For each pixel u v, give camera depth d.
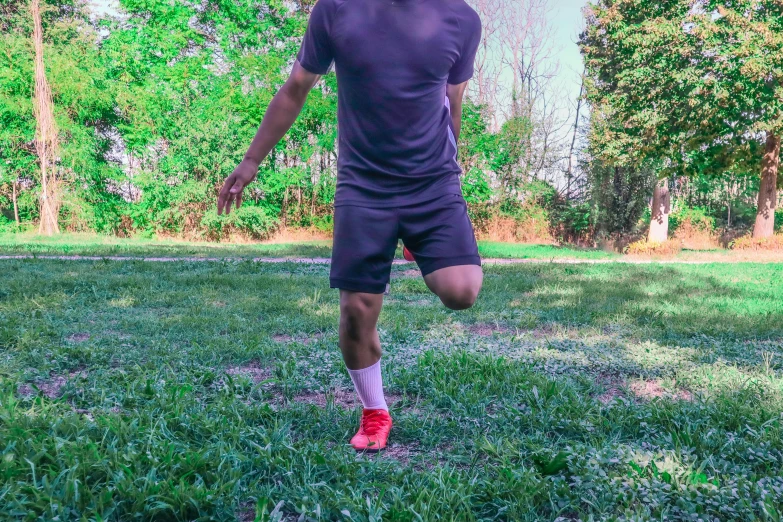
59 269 9.65
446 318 6.05
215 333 5.05
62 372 3.78
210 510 2.05
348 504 2.07
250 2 25.62
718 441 2.67
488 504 2.18
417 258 2.48
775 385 3.65
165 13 25.02
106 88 23.80
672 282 9.81
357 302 2.52
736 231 28.25
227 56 25.50
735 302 7.53
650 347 4.80
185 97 24.42
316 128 25.38
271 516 1.97
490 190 26.78
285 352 4.35
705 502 2.10
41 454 2.25
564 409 3.12
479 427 2.97
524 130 27.55
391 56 2.30
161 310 6.26
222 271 10.22
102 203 23.91
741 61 17.58
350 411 3.14
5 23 24.64
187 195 22.48
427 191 2.43
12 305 6.03
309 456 2.48
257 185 24.11
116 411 3.03
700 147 20.92
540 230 26.83
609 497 2.15
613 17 21.09
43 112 21.73
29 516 1.88
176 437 2.64
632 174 26.23
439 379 3.65
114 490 2.06
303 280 8.97
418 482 2.29
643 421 2.98
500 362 3.99
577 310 6.79
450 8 2.41
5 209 24.52
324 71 2.49
